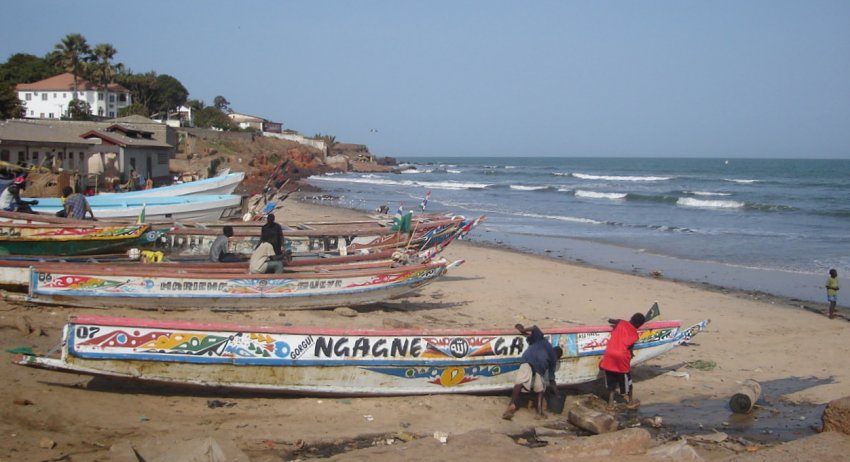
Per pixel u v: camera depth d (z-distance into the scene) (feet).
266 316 41.65
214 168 197.26
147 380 27.43
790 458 24.90
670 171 428.97
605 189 236.84
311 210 138.72
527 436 28.48
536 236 110.73
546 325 47.62
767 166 544.21
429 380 31.40
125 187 111.14
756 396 33.86
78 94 262.26
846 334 50.01
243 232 53.88
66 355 26.20
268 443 25.25
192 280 40.50
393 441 26.58
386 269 44.68
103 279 39.17
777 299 63.67
